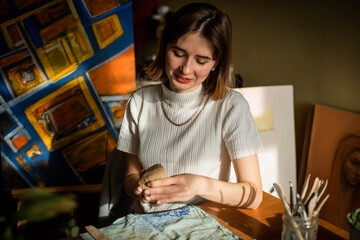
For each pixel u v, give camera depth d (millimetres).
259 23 2656
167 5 2523
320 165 2469
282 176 2527
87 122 2287
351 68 2273
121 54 2230
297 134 2709
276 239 1024
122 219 1120
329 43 2387
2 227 705
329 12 2350
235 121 1289
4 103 2160
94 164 2350
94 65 2217
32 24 2102
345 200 2266
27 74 2152
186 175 1125
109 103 2283
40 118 2223
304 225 874
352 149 2258
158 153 1370
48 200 639
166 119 1389
